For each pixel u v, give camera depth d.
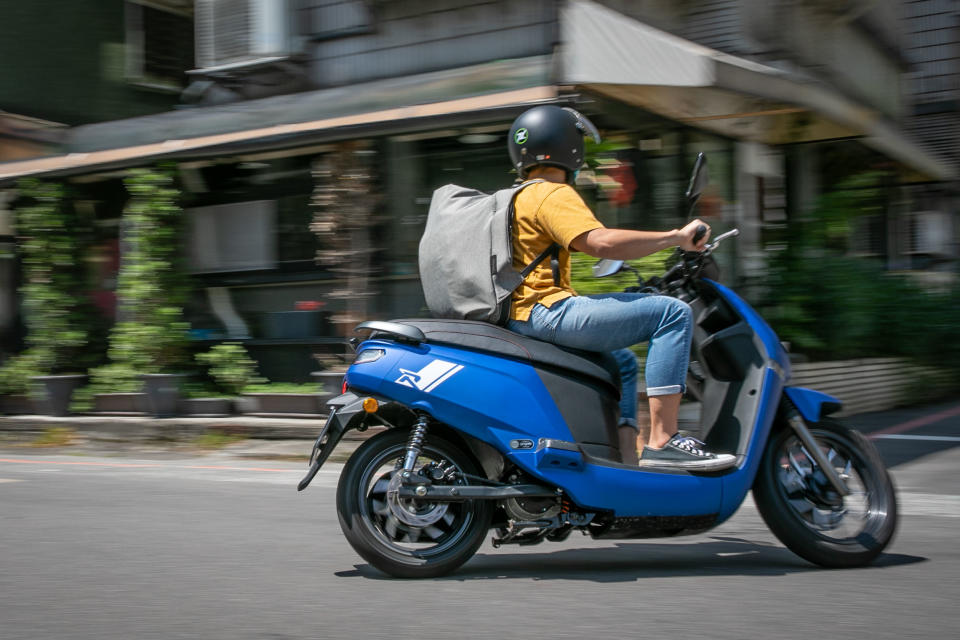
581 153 4.19
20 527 5.25
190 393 9.94
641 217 8.76
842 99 9.80
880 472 4.21
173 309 10.16
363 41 10.46
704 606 3.50
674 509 3.94
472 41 9.79
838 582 3.88
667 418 4.02
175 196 10.24
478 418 3.86
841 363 10.20
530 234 4.02
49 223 10.91
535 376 3.95
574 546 4.75
